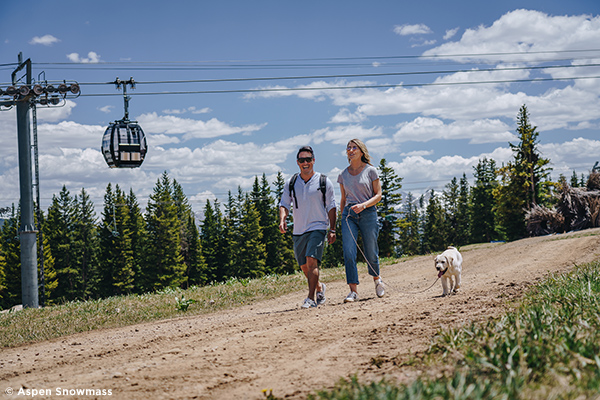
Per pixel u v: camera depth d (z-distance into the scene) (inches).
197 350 180.1
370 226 295.9
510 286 278.1
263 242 3216.0
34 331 318.7
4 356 234.1
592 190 1437.0
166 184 3417.8
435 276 518.9
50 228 2785.4
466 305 219.1
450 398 90.2
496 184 3176.7
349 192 297.9
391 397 93.4
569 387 90.7
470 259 816.3
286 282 517.3
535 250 740.0
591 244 681.6
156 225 2847.0
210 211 3329.2
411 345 152.7
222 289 475.2
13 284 2447.1
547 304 179.0
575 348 114.7
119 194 2883.9
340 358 148.4
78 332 312.8
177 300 383.2
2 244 2746.1
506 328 142.6
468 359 116.7
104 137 672.4
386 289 395.9
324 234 278.5
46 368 181.8
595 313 159.3
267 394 119.9
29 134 847.7
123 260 2758.4
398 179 2603.3
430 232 3850.9
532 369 105.0
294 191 278.8
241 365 152.0
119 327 319.6
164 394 126.9
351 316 221.9
